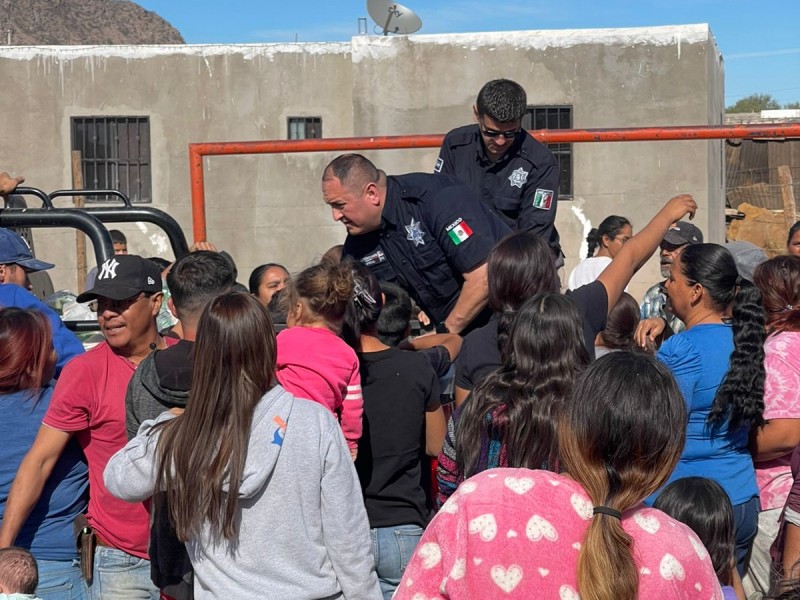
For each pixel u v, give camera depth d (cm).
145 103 1641
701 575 198
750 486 358
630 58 1477
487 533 199
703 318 368
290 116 1630
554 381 264
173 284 333
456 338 384
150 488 275
